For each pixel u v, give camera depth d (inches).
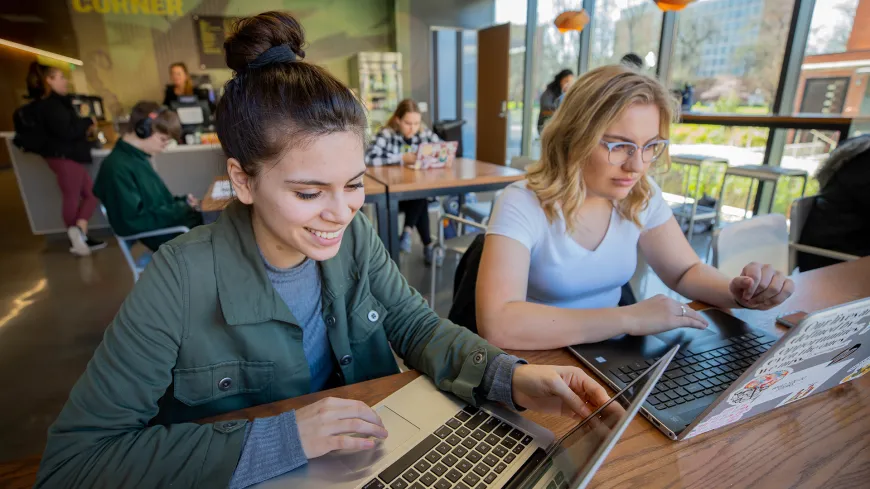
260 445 22.5
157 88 248.4
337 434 23.0
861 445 24.3
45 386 79.7
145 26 239.6
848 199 70.7
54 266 141.9
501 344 35.1
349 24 269.9
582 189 42.0
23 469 23.8
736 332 36.1
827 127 105.0
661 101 38.6
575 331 34.6
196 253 27.1
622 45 185.5
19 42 228.1
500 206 44.7
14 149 164.2
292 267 29.8
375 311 35.6
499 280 39.9
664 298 37.1
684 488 21.6
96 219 181.0
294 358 30.4
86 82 239.6
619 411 20.0
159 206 95.0
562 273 44.7
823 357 23.7
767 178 119.7
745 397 23.1
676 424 25.5
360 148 23.9
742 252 57.4
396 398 28.0
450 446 23.7
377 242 37.2
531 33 233.1
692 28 157.5
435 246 101.2
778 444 24.4
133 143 92.2
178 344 26.7
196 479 21.5
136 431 23.7
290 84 22.1
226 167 24.6
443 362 30.4
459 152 223.3
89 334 98.7
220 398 29.0
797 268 77.8
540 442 23.9
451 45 295.1
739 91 145.6
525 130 247.9
